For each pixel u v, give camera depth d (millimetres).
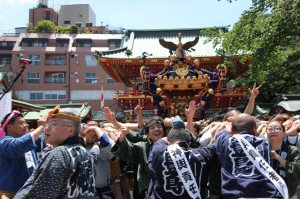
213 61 21062
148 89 15906
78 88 43812
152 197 3875
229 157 3758
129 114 19859
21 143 4148
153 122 5059
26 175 4434
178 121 4340
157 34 28422
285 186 3498
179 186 3699
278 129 4391
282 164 4160
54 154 3115
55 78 44219
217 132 4516
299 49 16922
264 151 3715
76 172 3191
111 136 5320
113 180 6141
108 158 5586
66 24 61906
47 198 2996
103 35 46812
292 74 18109
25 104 15320
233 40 14836
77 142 3480
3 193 4246
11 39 47375
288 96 17344
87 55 44594
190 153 3854
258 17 14344
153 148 4023
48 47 45031
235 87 21641
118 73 23156
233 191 3562
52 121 3447
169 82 15820
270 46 13992
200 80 15664
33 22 57469
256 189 3494
